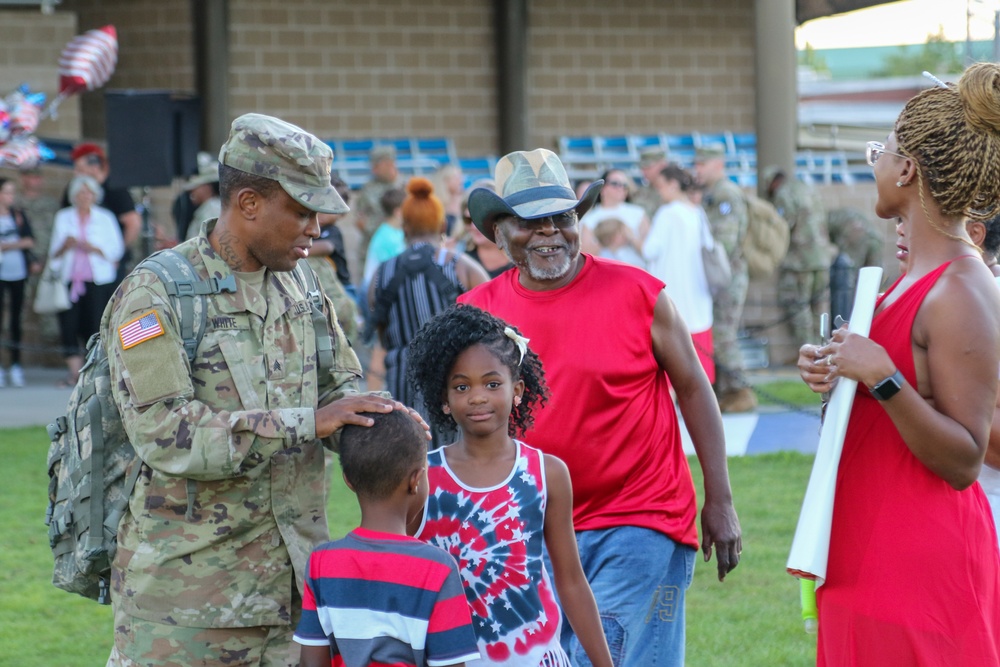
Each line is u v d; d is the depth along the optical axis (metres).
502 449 4.31
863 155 21.39
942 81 4.14
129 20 19.45
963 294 3.93
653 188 16.34
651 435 5.07
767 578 8.14
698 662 6.61
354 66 19.72
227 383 4.07
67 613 7.56
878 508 4.04
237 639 4.13
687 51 20.45
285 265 4.13
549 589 4.30
